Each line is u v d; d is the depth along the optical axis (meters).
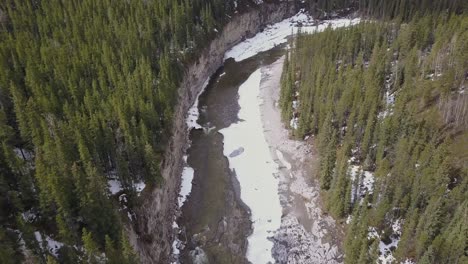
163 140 62.34
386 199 51.00
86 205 40.72
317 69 81.50
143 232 49.47
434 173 51.41
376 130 61.22
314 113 71.69
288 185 64.31
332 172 59.50
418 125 61.09
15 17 79.00
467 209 45.00
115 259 38.94
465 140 58.16
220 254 53.38
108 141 51.97
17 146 51.66
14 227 40.81
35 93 58.06
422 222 46.28
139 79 68.81
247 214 59.25
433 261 43.47
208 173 67.44
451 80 66.94
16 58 67.50
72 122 50.84
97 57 73.19
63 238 38.47
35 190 43.59
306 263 51.84
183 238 55.78
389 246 50.22
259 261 52.34
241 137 76.25
